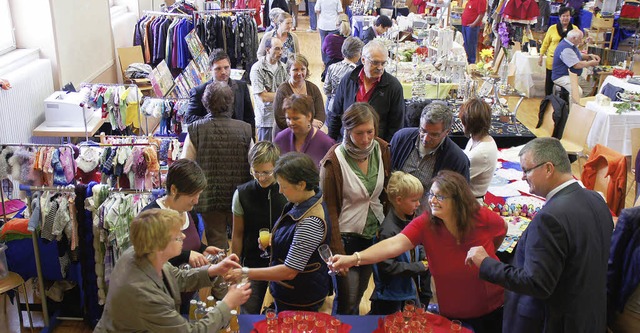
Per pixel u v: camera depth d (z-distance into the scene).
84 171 3.94
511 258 3.55
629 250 2.63
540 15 11.22
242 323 2.55
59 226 3.39
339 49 7.77
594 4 11.35
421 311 2.53
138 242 2.09
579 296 2.30
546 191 2.36
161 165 4.49
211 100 3.70
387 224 2.94
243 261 3.19
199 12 8.03
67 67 6.11
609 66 8.76
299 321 2.49
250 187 3.05
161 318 2.11
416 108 4.18
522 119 8.14
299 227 2.64
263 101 5.11
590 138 6.57
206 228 3.91
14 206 4.27
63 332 3.68
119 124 5.35
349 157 3.14
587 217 2.27
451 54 7.18
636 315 2.64
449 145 3.31
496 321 2.76
